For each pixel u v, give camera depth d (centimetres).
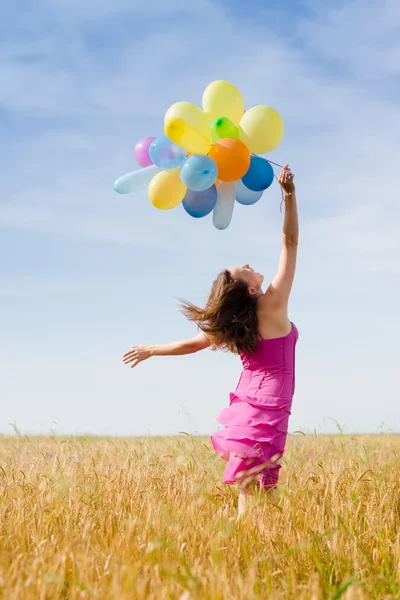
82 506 462
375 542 394
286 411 482
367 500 487
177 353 538
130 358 545
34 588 301
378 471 621
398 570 351
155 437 977
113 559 332
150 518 425
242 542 383
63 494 482
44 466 638
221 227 557
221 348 509
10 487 529
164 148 515
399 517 455
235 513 458
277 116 528
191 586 292
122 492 496
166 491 511
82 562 333
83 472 593
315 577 312
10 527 409
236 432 476
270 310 484
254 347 487
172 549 356
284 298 482
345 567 351
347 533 395
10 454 827
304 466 648
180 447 789
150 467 630
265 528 409
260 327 488
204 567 342
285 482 544
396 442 956
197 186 496
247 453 468
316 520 430
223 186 538
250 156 527
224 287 487
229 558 355
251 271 501
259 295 494
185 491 503
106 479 556
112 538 388
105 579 318
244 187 546
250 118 521
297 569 355
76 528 411
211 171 489
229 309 486
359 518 438
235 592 297
